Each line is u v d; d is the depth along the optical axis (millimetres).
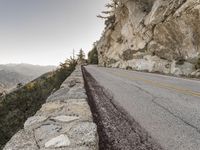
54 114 3555
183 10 18344
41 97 10773
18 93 12633
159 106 5375
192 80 13602
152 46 27141
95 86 9336
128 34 38625
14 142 2420
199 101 6047
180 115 4516
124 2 36906
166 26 21953
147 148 2895
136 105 5480
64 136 2572
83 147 2268
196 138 3248
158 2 24953
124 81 11898
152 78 14359
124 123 3938
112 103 5688
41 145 2332
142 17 31516
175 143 3068
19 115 8750
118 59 45844
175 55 21875
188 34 18766
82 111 3748
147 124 3895
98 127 3678
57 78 17047
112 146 2947
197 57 17984
